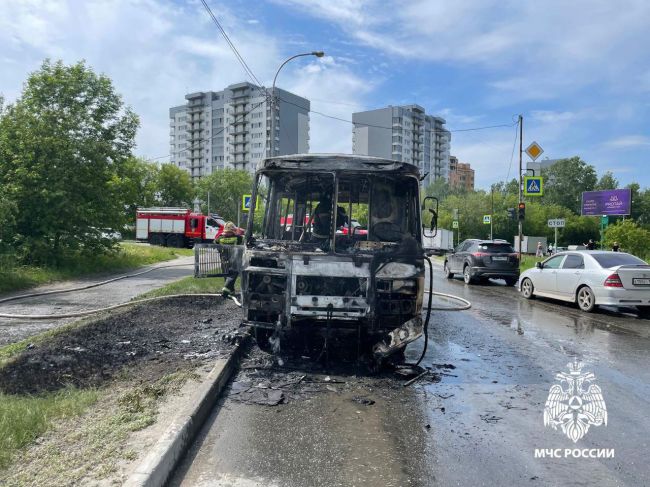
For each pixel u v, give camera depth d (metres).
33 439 4.03
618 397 5.79
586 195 39.69
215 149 130.38
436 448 4.35
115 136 21.72
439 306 12.88
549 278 13.90
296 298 6.57
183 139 136.88
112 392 5.30
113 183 21.88
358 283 6.62
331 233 6.91
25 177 18.47
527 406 5.46
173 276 18.72
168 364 6.36
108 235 21.69
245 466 3.95
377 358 6.76
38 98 19.98
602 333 9.66
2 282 13.95
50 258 18.59
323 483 3.70
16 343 7.12
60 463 3.60
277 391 5.80
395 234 7.33
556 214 78.44
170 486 3.62
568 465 4.05
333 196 7.04
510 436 4.64
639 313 12.34
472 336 9.23
